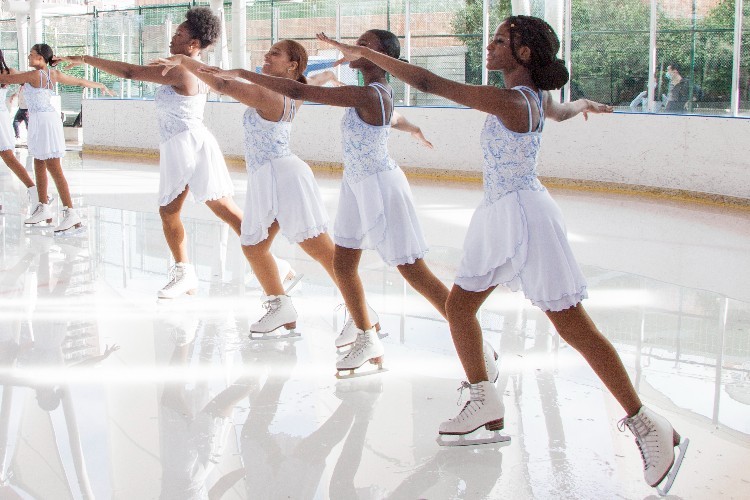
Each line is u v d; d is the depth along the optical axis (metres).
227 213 5.42
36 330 4.83
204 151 5.32
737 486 3.02
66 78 7.51
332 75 4.91
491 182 3.22
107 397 3.82
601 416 3.66
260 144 4.54
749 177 9.95
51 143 7.55
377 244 3.95
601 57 11.99
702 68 11.07
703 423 3.61
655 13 11.34
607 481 3.04
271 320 4.74
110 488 2.96
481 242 3.26
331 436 3.42
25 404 3.73
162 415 3.62
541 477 3.07
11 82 7.43
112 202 9.80
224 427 3.51
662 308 5.45
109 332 4.82
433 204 10.07
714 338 4.83
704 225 8.71
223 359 4.38
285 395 3.88
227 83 4.26
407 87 14.06
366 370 4.23
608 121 11.34
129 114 16.64
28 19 20.48
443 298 4.02
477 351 3.37
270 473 3.09
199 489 2.96
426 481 3.04
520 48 3.13
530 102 3.12
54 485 2.98
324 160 14.19
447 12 13.80
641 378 4.17
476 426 3.37
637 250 7.34
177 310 5.29
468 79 13.80
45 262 6.55
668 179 10.86
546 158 11.95
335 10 14.88
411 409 3.72
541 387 4.01
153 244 7.36
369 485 3.00
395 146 13.41
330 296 5.70
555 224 3.15
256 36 15.91
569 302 3.10
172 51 5.24
